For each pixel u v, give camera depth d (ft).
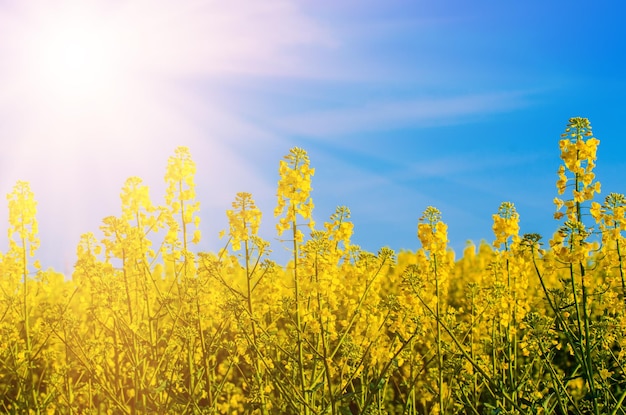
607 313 5.27
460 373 5.53
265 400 5.33
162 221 5.74
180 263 5.80
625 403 5.11
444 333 5.57
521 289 5.70
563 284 5.11
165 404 5.29
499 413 5.08
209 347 5.39
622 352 5.16
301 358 4.99
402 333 5.41
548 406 5.34
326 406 5.00
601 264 4.94
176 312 5.59
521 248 5.26
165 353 5.53
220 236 5.39
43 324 6.15
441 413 5.32
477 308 5.75
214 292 5.83
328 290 5.18
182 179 5.75
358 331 5.59
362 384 5.38
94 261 5.62
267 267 5.45
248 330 5.31
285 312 5.15
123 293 5.56
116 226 5.58
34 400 5.82
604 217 4.82
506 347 5.61
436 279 5.43
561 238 4.78
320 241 5.18
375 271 5.70
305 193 5.13
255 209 5.27
